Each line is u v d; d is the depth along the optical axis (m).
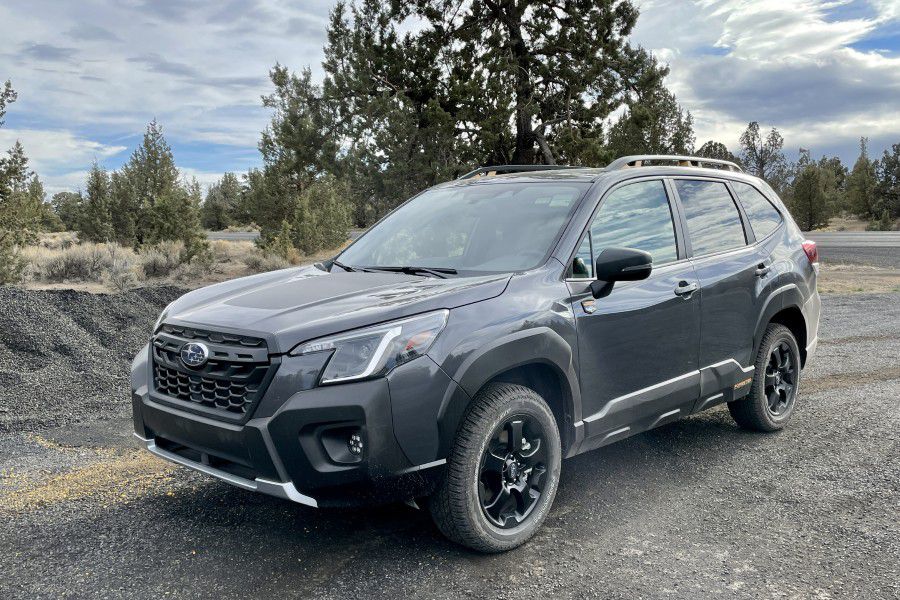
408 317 2.85
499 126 18.33
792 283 4.89
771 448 4.63
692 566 3.02
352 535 3.28
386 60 18.77
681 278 4.00
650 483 4.01
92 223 27.91
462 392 2.85
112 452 4.44
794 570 2.99
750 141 87.06
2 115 14.24
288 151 21.77
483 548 3.06
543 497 3.28
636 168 4.16
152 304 9.05
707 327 4.15
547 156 19.48
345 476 2.70
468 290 3.07
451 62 19.28
